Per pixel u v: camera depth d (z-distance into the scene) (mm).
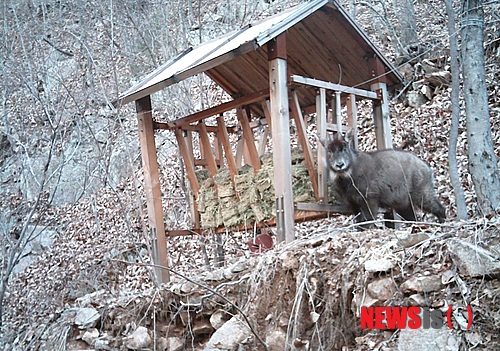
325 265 4750
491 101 9828
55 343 5496
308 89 7078
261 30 6297
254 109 7914
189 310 5340
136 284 8977
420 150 9672
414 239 4500
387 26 12484
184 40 11555
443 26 12086
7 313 8320
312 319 4535
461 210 6074
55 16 15086
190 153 7527
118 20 13070
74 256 10789
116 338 5363
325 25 6539
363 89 7332
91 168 11422
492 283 3855
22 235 5637
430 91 10688
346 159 6102
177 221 10242
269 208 6512
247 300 5086
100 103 11656
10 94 11711
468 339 3713
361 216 6438
